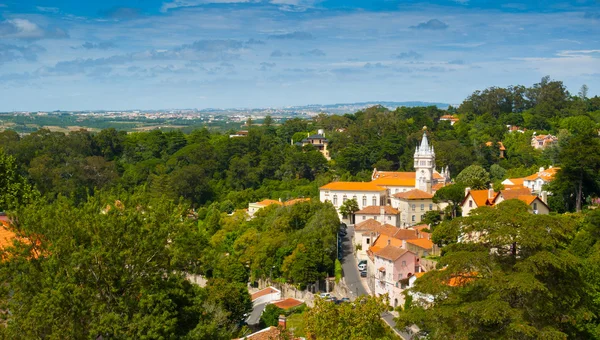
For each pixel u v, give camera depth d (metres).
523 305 57.22
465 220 63.00
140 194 56.38
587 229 102.50
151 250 51.91
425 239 131.62
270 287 129.75
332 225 147.00
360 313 64.62
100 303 48.31
